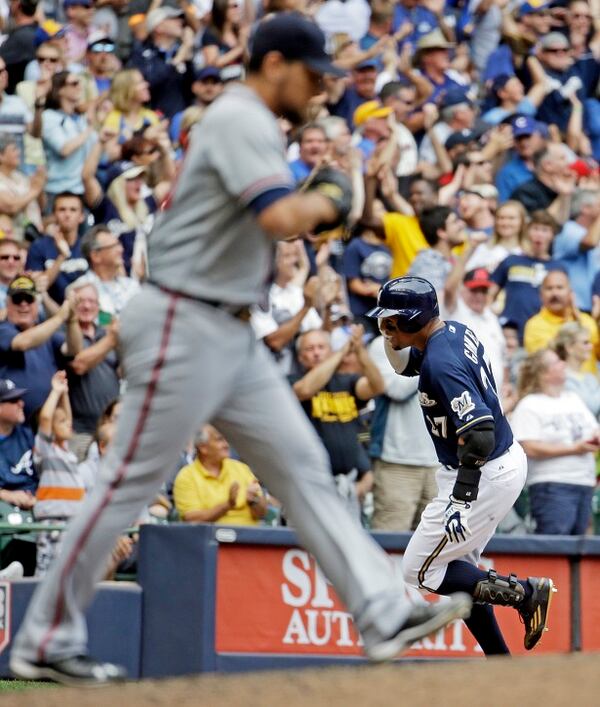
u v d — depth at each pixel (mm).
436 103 42031
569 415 30047
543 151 39406
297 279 32625
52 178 35719
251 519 28203
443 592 20266
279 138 13047
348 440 29234
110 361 29547
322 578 24438
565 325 32688
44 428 27188
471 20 46500
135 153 35062
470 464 19141
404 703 12328
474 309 32625
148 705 12680
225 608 23766
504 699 12266
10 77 38531
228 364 13266
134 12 42219
